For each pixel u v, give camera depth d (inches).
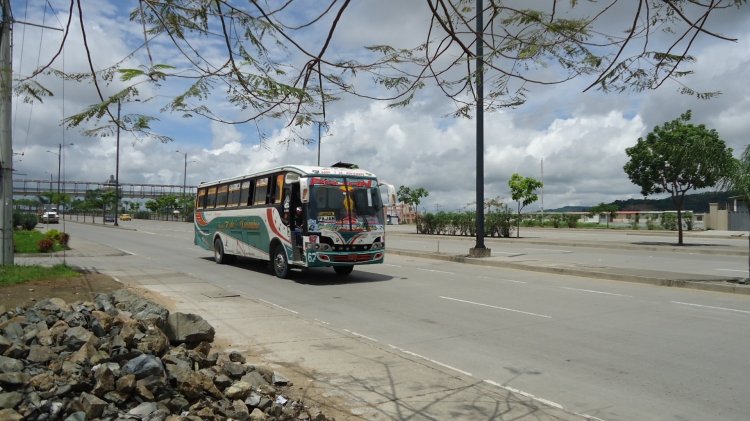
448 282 608.4
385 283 601.6
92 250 998.4
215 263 823.1
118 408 178.5
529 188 1701.5
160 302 445.4
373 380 249.1
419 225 1744.6
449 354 304.0
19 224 1822.1
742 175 559.2
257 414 192.7
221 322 373.4
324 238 588.7
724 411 217.0
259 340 323.6
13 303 397.7
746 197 568.1
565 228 2116.1
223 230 804.0
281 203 641.6
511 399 227.5
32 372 189.8
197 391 194.2
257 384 221.5
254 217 709.9
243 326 361.4
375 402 221.1
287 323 371.9
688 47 116.0
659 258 876.0
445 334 353.4
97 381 182.5
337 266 658.2
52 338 222.1
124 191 3954.2
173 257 912.3
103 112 115.1
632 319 398.0
